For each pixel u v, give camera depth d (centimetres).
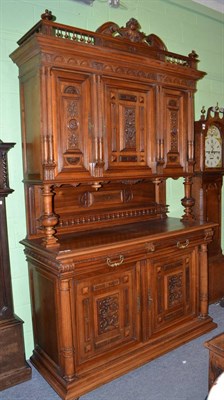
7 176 204
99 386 202
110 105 217
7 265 211
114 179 220
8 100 218
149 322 232
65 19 239
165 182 295
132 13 276
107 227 256
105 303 210
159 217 290
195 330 257
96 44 209
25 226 231
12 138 221
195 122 301
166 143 248
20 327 213
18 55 204
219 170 318
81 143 205
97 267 202
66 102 197
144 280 227
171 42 305
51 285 202
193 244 254
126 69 219
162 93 241
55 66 190
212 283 321
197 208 310
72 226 239
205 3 319
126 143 227
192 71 251
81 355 201
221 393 111
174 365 226
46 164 191
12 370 211
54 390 202
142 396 197
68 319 192
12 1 215
